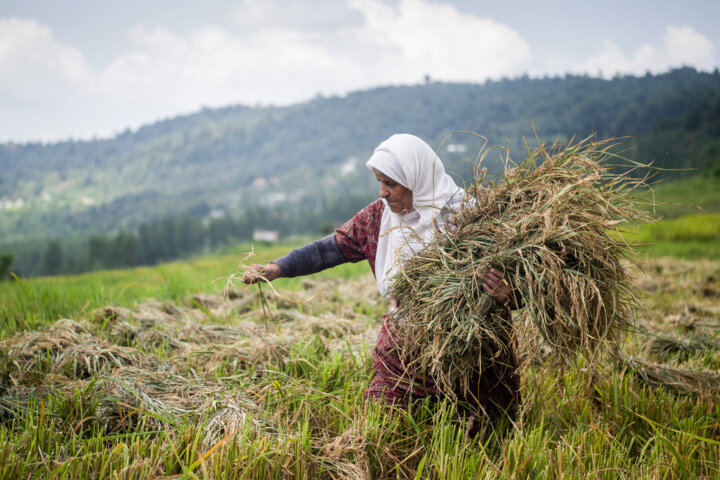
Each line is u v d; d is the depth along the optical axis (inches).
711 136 5315.0
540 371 135.6
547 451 102.4
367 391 118.5
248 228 7844.5
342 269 429.7
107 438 93.3
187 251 7234.3
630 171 107.7
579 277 101.1
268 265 123.3
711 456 106.7
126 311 181.6
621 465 102.7
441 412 107.2
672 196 1898.4
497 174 111.3
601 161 109.2
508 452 99.7
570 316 102.7
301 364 139.3
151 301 221.5
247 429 94.2
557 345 103.0
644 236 845.8
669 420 121.0
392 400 113.3
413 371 111.4
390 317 111.7
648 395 134.5
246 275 122.0
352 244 125.6
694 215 1011.3
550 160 108.7
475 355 106.9
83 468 86.7
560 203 103.6
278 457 89.3
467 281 104.2
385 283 118.3
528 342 101.7
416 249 113.8
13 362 129.6
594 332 106.1
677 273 394.6
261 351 143.5
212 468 84.5
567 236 100.1
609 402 128.6
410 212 117.1
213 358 140.6
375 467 98.0
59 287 249.3
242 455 88.1
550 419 119.7
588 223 101.7
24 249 6948.8
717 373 144.6
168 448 91.9
